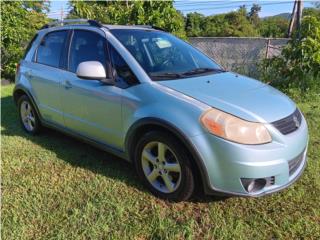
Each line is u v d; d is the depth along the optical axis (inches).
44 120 190.5
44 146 185.5
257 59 365.1
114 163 162.2
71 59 168.9
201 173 116.7
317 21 285.1
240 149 110.4
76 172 154.1
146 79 134.6
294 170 124.6
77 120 164.1
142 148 133.3
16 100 211.5
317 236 110.4
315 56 276.2
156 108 125.0
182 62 156.0
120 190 138.1
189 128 116.0
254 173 111.2
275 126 116.6
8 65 410.6
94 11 384.8
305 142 128.3
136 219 119.6
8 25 403.5
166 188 130.4
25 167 160.1
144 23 325.4
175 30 331.0
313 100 272.1
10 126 221.6
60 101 172.4
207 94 125.6
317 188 137.2
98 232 113.0
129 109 134.4
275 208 125.0
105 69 145.8
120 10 362.3
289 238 110.0
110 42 150.5
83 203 129.2
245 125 112.7
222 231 112.8
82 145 185.8
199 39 409.4
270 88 146.4
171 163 127.0
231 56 390.9
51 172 154.7
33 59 197.0
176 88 128.9
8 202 131.1
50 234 112.7
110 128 146.2
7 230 115.2
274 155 113.0
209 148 113.8
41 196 134.6
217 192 117.0
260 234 111.8
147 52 150.1
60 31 181.8
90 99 152.0
